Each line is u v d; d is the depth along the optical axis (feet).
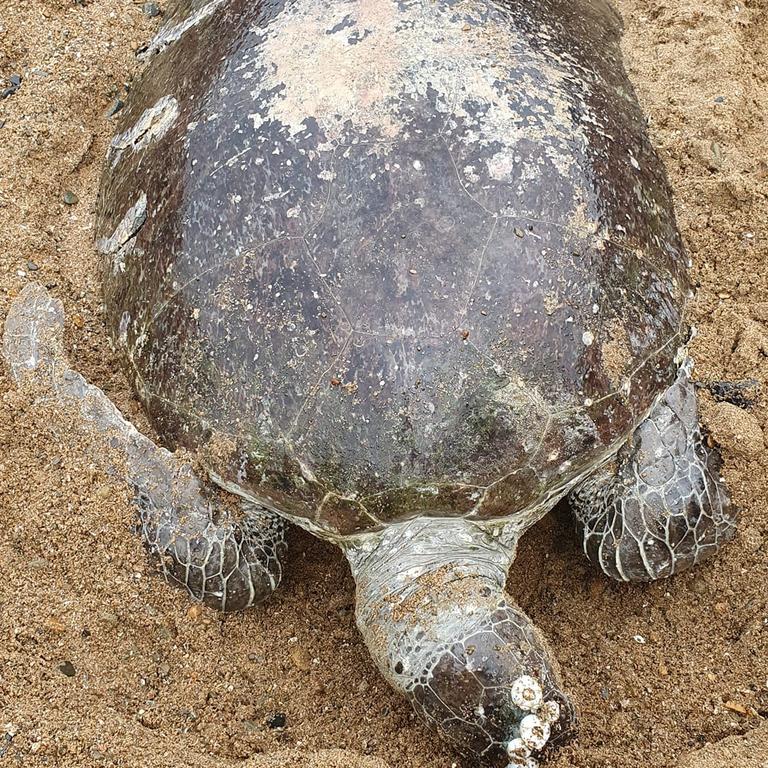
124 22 9.78
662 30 9.55
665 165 9.05
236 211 7.97
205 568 8.13
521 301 7.82
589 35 8.63
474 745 7.71
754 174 9.09
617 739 8.08
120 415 8.35
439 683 7.71
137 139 8.61
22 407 8.46
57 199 9.25
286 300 7.85
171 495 8.15
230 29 8.36
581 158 8.04
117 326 8.46
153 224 8.24
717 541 8.23
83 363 8.63
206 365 7.98
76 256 8.99
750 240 8.93
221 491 8.16
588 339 7.88
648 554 8.17
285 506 7.96
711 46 9.42
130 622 8.18
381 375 7.75
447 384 7.75
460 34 8.13
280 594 8.41
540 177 7.93
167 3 9.87
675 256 8.35
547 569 8.52
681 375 8.31
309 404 7.80
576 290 7.88
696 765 7.79
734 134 9.18
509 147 7.94
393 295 7.78
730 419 8.40
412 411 7.74
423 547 7.92
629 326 7.98
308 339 7.81
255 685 8.16
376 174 7.86
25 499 8.34
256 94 8.09
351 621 8.36
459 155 7.89
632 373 7.96
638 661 8.27
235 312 7.92
